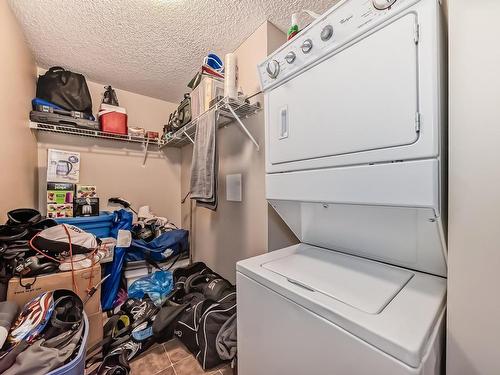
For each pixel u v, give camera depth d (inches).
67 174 87.4
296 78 40.2
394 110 27.1
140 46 75.2
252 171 71.1
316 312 27.6
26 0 55.7
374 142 29.0
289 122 41.7
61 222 76.7
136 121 112.6
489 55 21.3
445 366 26.1
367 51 29.7
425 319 24.1
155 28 66.7
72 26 65.4
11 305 43.2
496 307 21.5
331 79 34.2
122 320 66.0
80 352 38.9
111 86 103.2
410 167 25.9
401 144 26.5
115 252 82.8
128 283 86.4
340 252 48.2
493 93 21.1
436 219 26.6
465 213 23.2
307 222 50.5
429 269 35.7
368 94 29.6
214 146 62.5
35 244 54.3
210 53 73.4
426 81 24.6
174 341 63.8
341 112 32.8
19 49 64.4
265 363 35.4
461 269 23.7
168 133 100.4
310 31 37.1
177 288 77.9
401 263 38.7
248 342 39.1
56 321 40.1
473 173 22.5
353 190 31.4
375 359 22.0
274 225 67.3
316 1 57.2
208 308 60.5
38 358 33.9
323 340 26.7
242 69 73.5
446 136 25.8
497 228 21.3
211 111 63.9
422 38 25.0
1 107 53.8
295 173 40.5
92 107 98.7
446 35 26.3
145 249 89.9
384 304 27.2
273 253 48.1
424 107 24.8
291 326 30.9
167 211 122.0
